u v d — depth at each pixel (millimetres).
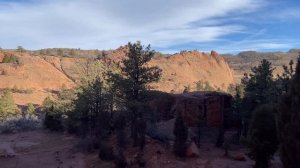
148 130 38344
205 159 33219
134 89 39688
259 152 28562
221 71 195625
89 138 42781
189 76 172750
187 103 47281
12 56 146375
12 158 39062
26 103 106625
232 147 39844
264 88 42250
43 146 45344
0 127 59156
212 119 47219
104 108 47594
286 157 21453
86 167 34750
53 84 134250
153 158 32875
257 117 28594
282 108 21812
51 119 58594
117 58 108500
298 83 20844
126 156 34000
